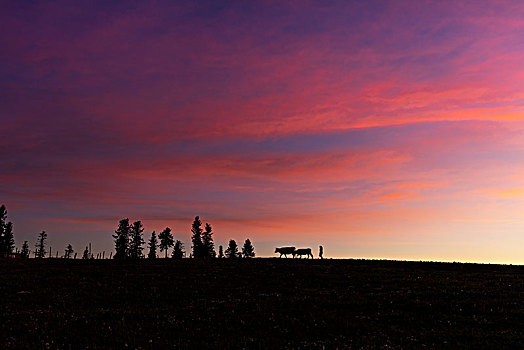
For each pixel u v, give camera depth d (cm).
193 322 2650
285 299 3434
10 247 13300
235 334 2395
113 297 3694
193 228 13938
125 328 2455
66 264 6050
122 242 14088
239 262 6338
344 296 3584
